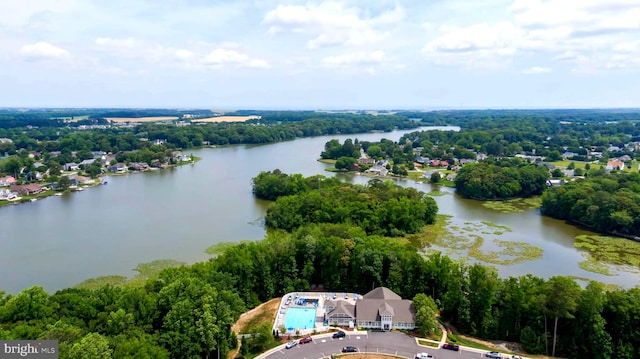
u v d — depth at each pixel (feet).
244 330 310.45
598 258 477.36
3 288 384.68
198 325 264.31
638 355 274.57
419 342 294.87
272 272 369.71
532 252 493.77
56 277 407.03
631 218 545.44
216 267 346.33
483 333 307.17
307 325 315.37
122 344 230.07
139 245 494.59
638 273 436.76
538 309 294.05
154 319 278.05
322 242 385.50
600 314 288.92
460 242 526.57
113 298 281.54
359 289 366.63
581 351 284.61
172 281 307.78
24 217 615.98
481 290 308.40
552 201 655.76
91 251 474.49
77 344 216.95
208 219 602.03
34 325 250.57
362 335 302.86
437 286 346.33
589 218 586.45
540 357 282.77
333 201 583.58
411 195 633.20
